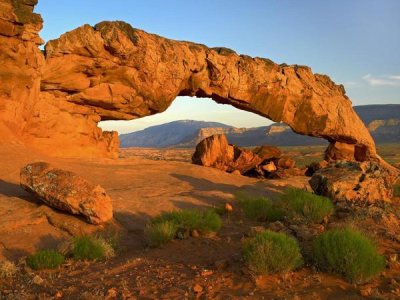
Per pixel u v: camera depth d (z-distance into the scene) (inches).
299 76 1801.2
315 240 325.1
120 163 1201.4
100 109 1406.3
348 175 624.4
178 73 1476.4
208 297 253.4
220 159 1534.2
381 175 637.9
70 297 275.6
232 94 1635.1
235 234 462.3
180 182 970.1
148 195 765.3
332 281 275.4
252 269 287.9
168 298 256.5
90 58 1284.4
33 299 279.7
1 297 283.6
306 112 1824.6
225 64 1588.3
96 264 376.8
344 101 1934.1
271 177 1550.2
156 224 474.9
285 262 288.7
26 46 1077.1
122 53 1316.4
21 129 1098.1
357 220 456.1
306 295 249.1
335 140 1974.7
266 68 1690.5
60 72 1245.7
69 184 510.6
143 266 348.5
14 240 438.3
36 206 527.8
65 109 1296.8
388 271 296.4
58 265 369.4
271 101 1731.1
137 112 1467.8
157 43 1407.5
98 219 496.7
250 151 1596.9
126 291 275.0
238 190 917.8
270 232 328.8
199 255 375.2
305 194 568.7
